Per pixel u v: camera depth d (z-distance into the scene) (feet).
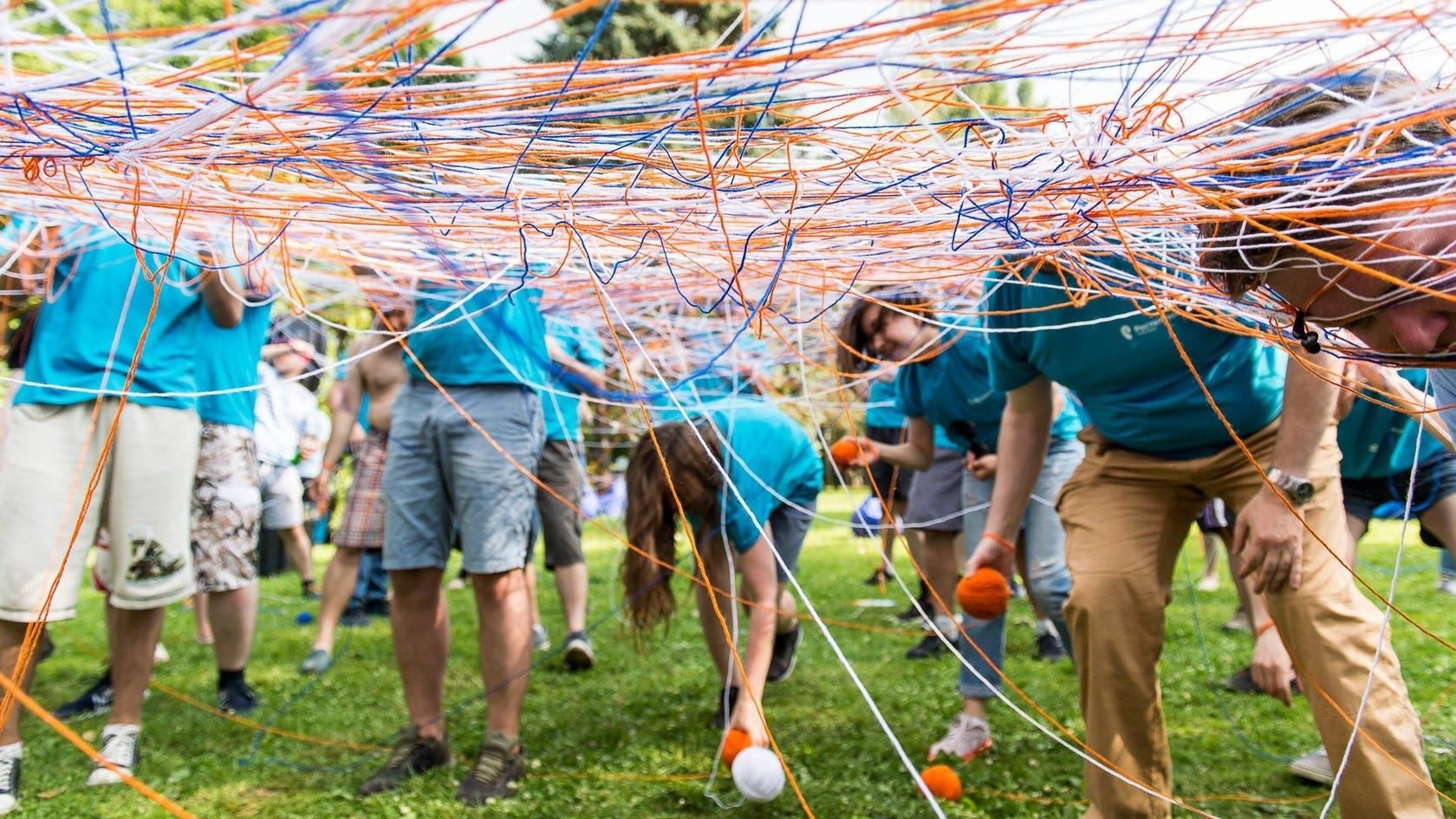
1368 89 4.17
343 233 6.37
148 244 7.55
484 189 5.06
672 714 11.81
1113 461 7.42
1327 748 6.22
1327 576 6.33
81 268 9.62
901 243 5.35
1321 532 6.45
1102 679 6.89
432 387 9.69
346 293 9.77
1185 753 9.84
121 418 9.46
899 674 13.41
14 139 4.60
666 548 10.08
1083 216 4.71
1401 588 18.61
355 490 14.88
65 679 14.01
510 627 9.57
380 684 13.55
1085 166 4.36
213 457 11.61
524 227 5.27
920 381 11.23
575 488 14.39
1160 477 7.22
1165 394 6.98
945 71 3.97
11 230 8.63
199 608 16.38
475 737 11.02
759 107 4.27
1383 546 25.21
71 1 3.59
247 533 11.98
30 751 10.52
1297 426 6.25
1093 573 6.98
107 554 9.93
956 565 13.02
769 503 9.91
